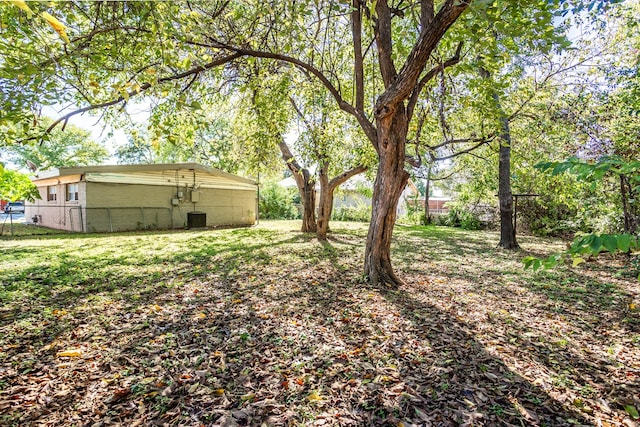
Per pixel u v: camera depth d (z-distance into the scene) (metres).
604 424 1.82
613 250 1.25
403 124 4.51
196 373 2.29
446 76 5.39
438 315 3.51
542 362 2.53
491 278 5.28
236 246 8.45
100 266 5.71
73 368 2.33
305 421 1.82
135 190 12.33
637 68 5.80
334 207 21.39
